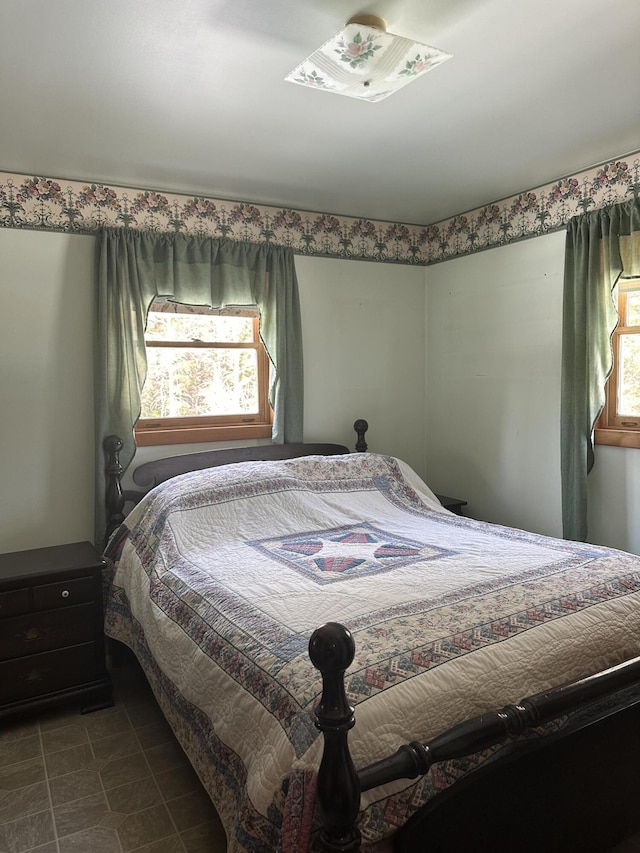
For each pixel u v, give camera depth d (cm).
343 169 306
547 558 228
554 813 154
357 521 295
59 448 311
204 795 204
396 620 172
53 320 308
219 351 356
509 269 359
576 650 169
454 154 289
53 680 253
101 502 311
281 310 357
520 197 350
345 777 113
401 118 249
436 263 412
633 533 301
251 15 177
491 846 142
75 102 229
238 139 266
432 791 138
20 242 300
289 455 360
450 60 204
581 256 307
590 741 160
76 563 261
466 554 237
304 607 187
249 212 355
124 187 322
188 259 335
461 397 397
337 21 180
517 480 361
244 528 275
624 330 312
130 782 211
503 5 175
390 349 409
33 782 211
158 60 200
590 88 226
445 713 144
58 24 179
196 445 346
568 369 316
